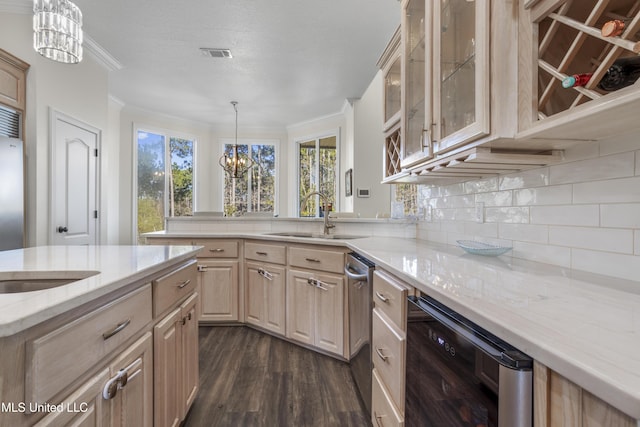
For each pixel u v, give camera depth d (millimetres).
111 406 896
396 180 2066
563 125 840
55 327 694
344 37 3236
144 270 1081
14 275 1080
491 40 1027
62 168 3035
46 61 2859
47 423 651
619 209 953
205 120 6121
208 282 2877
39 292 761
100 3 2695
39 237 2777
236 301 2889
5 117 2574
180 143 6047
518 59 964
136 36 3203
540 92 935
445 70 1355
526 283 906
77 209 3232
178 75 4098
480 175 1635
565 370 448
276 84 4398
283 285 2557
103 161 3623
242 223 3303
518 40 964
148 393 1127
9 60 2578
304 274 2389
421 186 2398
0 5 2695
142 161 5496
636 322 586
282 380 2004
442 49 1367
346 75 4117
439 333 848
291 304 2482
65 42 1761
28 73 2748
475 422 672
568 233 1130
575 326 567
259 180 6660
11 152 2525
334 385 1946
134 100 5000
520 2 957
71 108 3154
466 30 1218
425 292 896
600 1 721
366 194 4688
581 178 1076
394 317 1186
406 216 2596
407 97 1783
